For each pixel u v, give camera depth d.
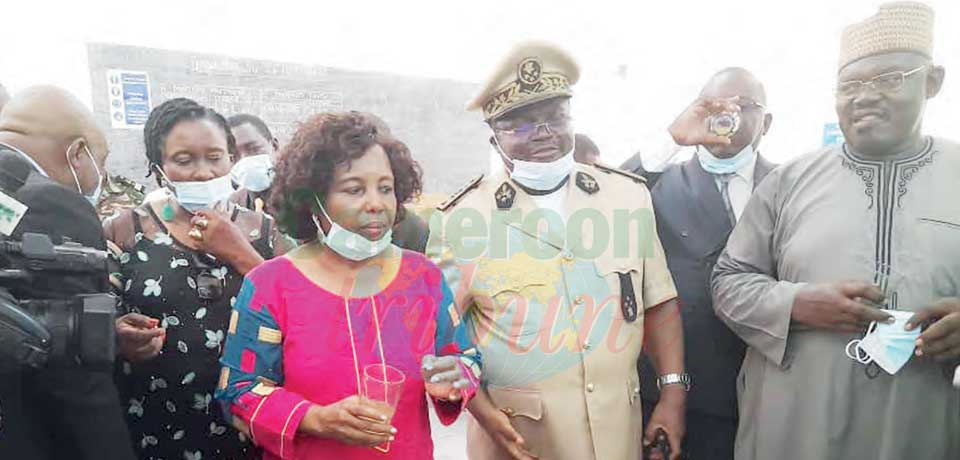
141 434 1.49
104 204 2.12
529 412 1.41
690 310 1.78
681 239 1.85
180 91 3.89
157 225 1.57
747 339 1.52
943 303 1.24
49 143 1.25
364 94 2.52
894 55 1.30
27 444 1.08
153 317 1.48
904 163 1.39
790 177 1.55
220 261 1.55
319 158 1.15
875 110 1.33
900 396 1.31
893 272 1.33
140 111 3.80
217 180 1.56
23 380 1.07
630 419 1.46
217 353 1.50
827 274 1.39
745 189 1.89
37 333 0.94
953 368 1.30
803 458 1.42
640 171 1.99
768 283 1.49
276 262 1.23
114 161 3.77
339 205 1.15
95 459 1.11
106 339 1.04
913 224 1.34
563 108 1.47
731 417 1.75
